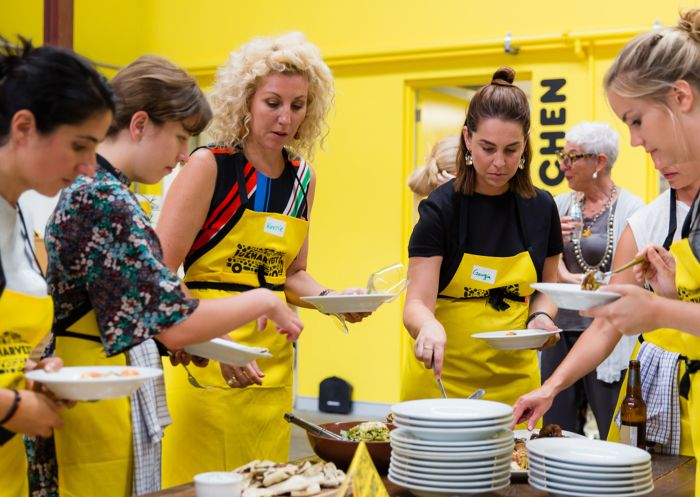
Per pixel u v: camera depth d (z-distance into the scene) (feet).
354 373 24.53
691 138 6.00
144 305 6.32
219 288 8.42
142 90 7.00
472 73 23.43
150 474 7.28
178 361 7.77
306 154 9.19
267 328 8.65
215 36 26.40
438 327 8.36
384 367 24.20
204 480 5.50
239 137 8.53
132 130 7.01
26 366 5.85
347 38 24.75
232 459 8.44
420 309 8.83
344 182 24.88
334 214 24.99
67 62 5.41
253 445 8.57
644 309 5.85
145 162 7.11
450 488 5.90
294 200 8.89
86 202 6.42
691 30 6.08
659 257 6.82
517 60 22.85
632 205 13.89
